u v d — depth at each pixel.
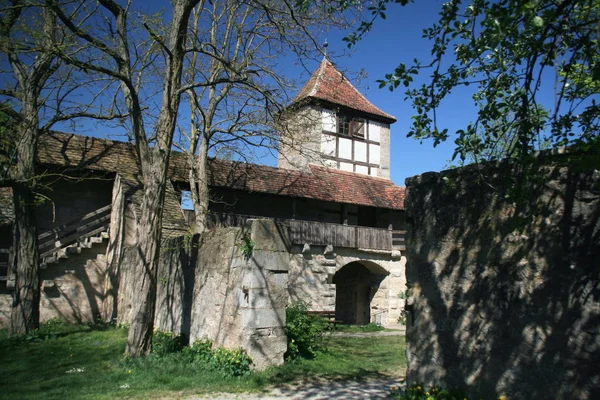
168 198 14.06
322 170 19.48
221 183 15.89
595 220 3.78
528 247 4.21
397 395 5.66
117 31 9.09
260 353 7.00
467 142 4.39
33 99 10.47
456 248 4.84
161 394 5.87
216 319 7.86
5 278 11.93
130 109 9.37
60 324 12.43
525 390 4.04
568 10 4.11
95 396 5.67
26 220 10.32
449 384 4.67
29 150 10.42
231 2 13.21
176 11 8.38
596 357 3.63
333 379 6.91
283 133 12.45
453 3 4.30
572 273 3.87
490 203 4.60
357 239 18.17
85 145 14.66
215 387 6.21
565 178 4.02
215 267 8.12
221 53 13.18
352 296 20.64
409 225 5.39
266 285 7.19
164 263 10.84
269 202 18.14
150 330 7.83
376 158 22.08
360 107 21.84
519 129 4.33
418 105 4.64
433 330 4.92
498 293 4.38
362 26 4.84
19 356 8.23
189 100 14.95
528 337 4.08
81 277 13.48
